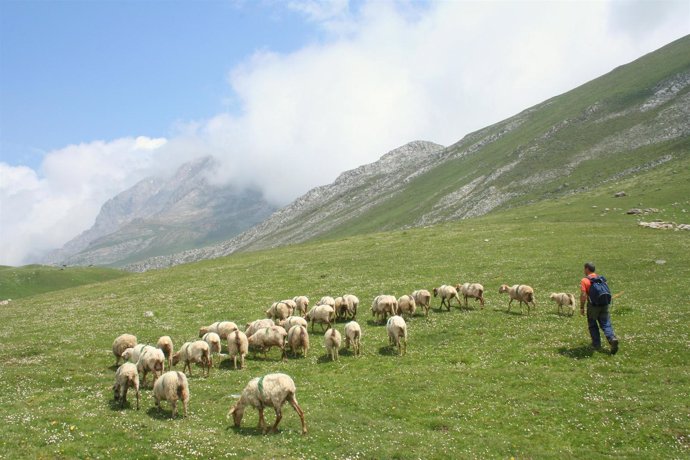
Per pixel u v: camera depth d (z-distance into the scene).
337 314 35.06
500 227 75.69
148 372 23.27
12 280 108.12
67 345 30.89
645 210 73.12
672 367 20.33
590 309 23.14
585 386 19.36
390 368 23.52
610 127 165.88
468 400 19.05
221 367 25.12
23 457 14.35
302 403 19.42
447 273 48.56
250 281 55.94
